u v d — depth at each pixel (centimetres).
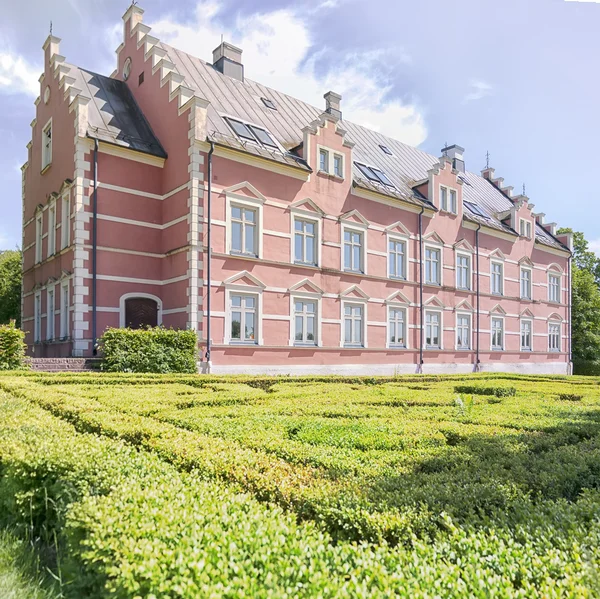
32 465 401
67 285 1841
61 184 1922
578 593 198
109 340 1534
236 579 208
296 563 223
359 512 295
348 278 2202
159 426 545
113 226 1780
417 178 2850
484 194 3409
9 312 3784
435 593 205
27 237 2391
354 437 529
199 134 1752
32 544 367
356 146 2695
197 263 1716
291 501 331
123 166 1820
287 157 2014
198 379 1311
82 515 282
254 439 511
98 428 570
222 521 272
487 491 336
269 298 1909
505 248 3086
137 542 247
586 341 3953
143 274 1833
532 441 532
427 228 2597
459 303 2734
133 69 2153
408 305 2456
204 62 2339
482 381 1496
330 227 2142
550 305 3441
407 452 469
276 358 1914
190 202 1730
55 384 1145
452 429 578
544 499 352
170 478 365
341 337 2153
